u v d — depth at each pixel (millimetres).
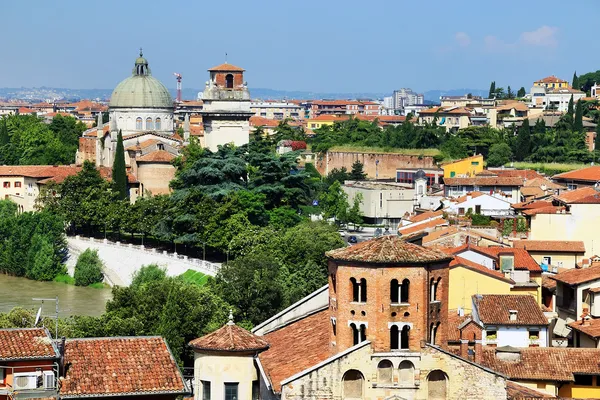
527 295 198625
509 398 147375
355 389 143250
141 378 143375
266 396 145375
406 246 147875
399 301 145250
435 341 148625
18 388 138750
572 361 168875
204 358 149125
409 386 143375
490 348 173500
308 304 173875
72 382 141125
